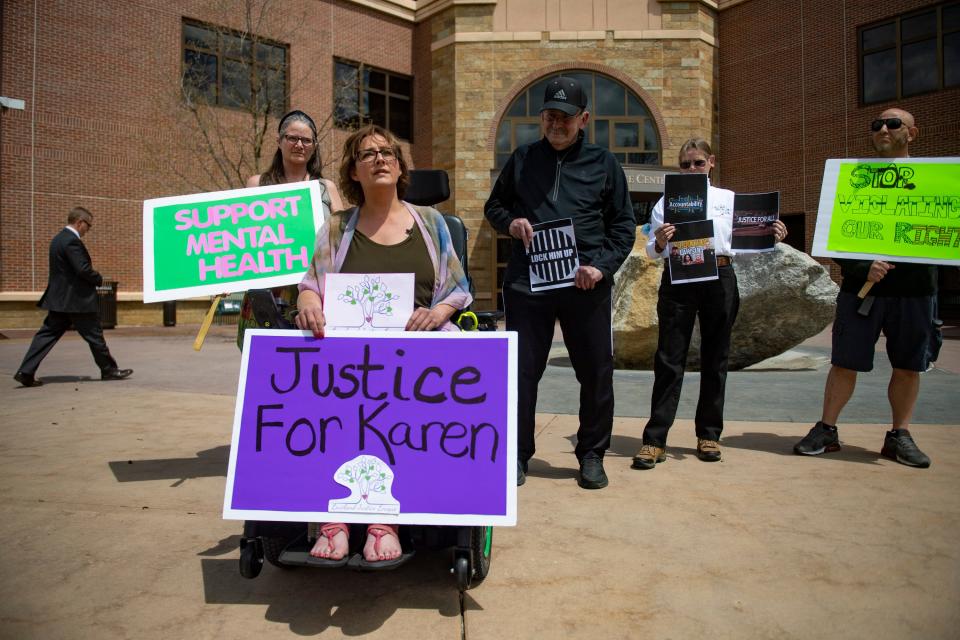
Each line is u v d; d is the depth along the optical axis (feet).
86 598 6.88
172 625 6.33
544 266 10.75
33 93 50.67
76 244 21.84
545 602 6.77
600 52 62.34
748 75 64.34
